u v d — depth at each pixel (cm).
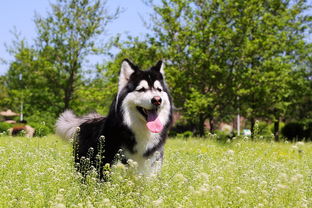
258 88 2227
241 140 880
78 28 2597
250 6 2247
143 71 630
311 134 2838
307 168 786
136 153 601
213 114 2242
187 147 1232
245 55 2300
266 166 708
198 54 2200
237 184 534
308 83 2792
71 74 2622
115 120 608
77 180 567
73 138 700
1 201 436
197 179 544
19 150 820
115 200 467
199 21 2391
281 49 2425
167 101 631
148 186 512
